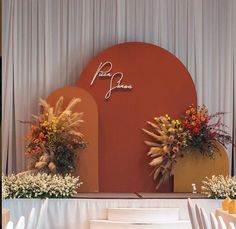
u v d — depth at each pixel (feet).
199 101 39.40
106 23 39.24
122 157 38.01
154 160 36.37
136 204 31.94
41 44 38.81
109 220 31.24
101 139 38.04
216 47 39.65
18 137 38.32
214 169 36.73
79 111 37.09
